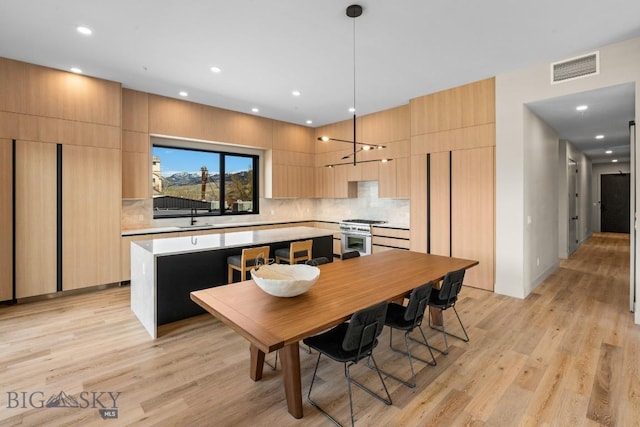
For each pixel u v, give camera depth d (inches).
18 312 143.5
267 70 159.8
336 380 94.3
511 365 100.7
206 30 122.0
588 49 137.3
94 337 119.5
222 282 144.5
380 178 237.1
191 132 213.6
